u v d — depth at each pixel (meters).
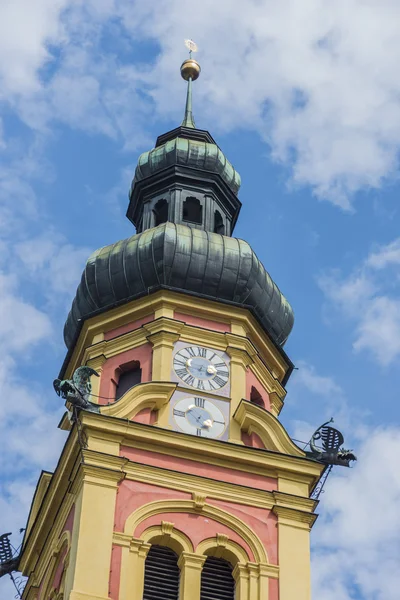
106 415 73.56
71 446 74.19
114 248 82.44
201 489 73.19
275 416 76.75
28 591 77.38
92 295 81.94
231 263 81.25
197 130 90.31
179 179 87.38
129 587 69.25
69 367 82.06
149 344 78.88
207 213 86.44
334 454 74.75
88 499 71.25
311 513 73.69
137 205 88.81
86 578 68.88
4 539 79.25
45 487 79.56
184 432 75.00
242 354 79.12
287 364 82.50
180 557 71.31
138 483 72.56
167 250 81.00
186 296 80.31
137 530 71.12
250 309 80.81
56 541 74.44
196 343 78.94
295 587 71.25
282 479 74.62
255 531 72.69
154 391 75.69
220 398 77.25
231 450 74.50
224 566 72.06
